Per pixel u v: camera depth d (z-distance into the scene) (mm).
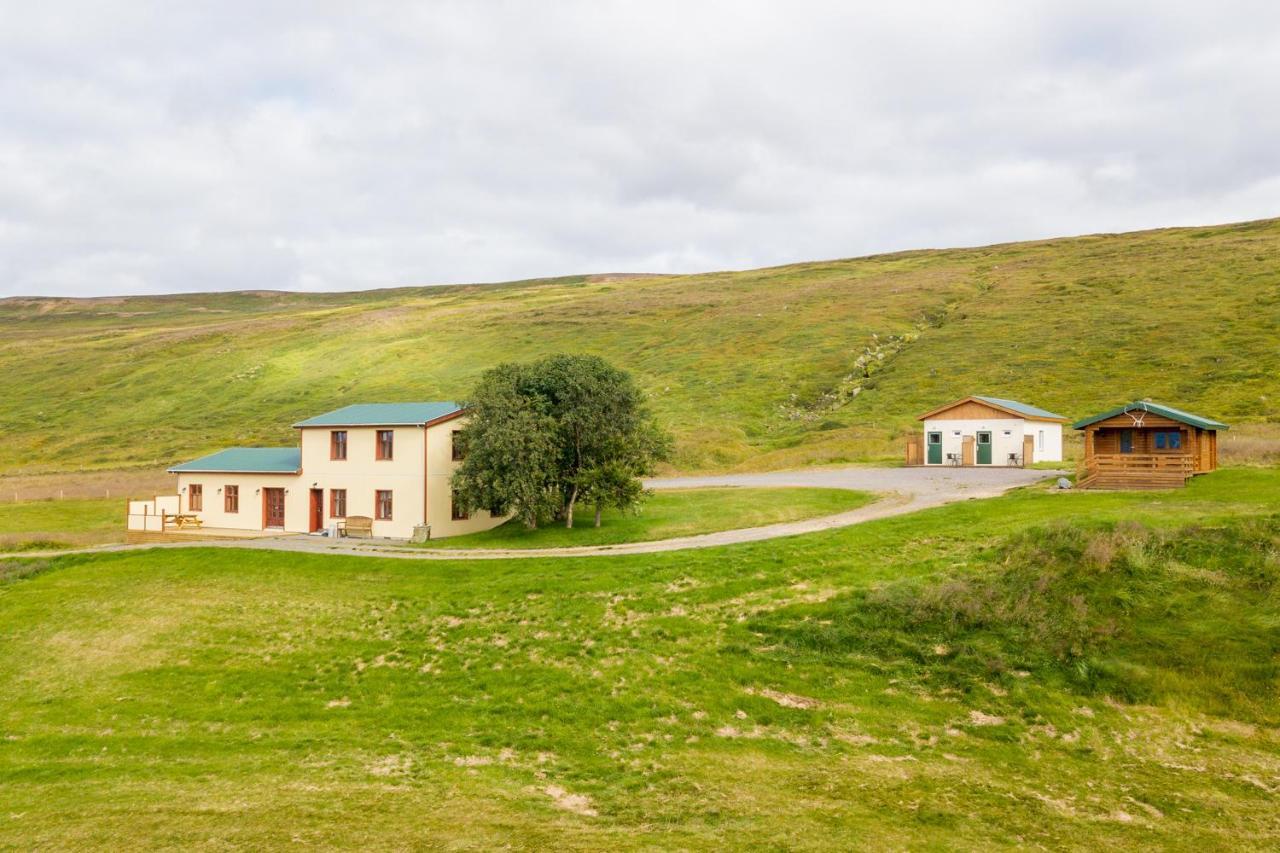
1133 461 38062
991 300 118688
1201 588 21344
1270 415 64312
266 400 109875
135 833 12953
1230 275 111375
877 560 26516
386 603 28484
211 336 151750
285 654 24734
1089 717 17359
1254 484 33031
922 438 61656
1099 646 19719
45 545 44875
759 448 73938
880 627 21609
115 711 20984
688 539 35031
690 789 14844
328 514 45750
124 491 70438
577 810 14016
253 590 31344
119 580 33594
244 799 14555
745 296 142500
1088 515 27391
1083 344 92188
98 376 131375
